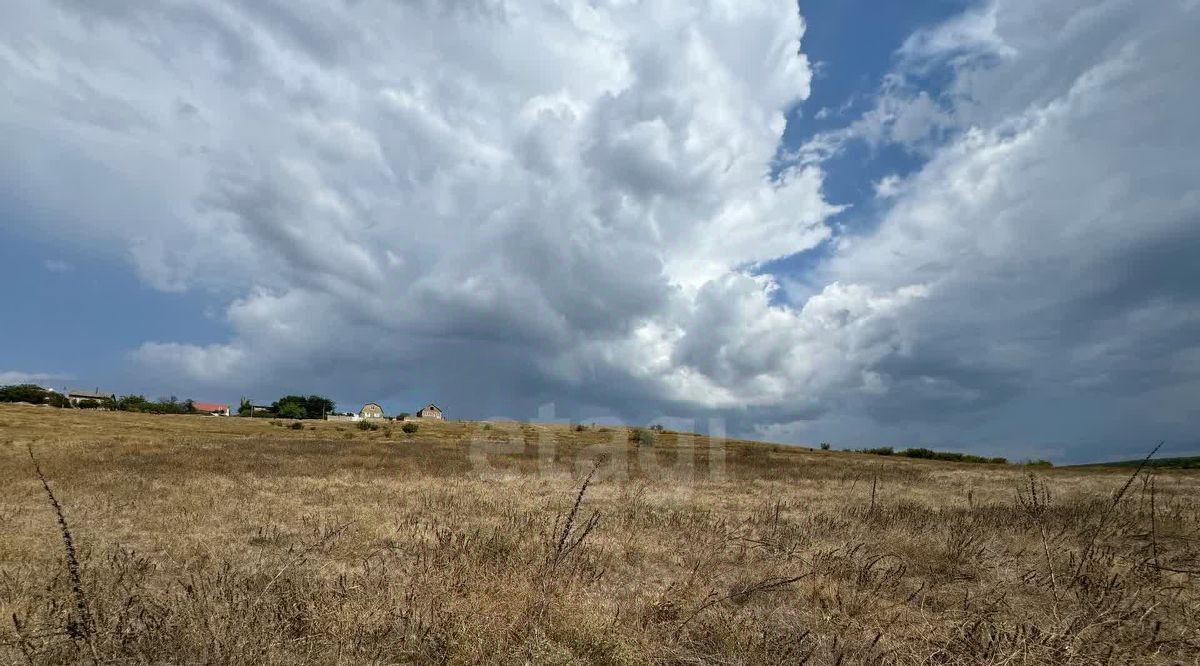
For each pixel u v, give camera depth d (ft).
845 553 25.16
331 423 273.95
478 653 13.92
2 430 153.38
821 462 96.99
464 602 16.33
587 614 16.39
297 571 20.89
